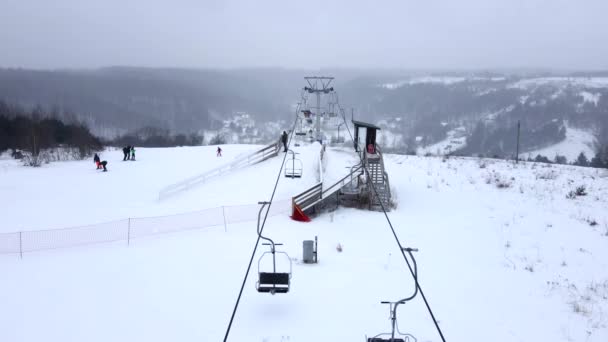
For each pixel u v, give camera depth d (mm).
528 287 14641
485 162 37312
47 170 33656
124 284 13586
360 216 21797
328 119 42500
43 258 15602
